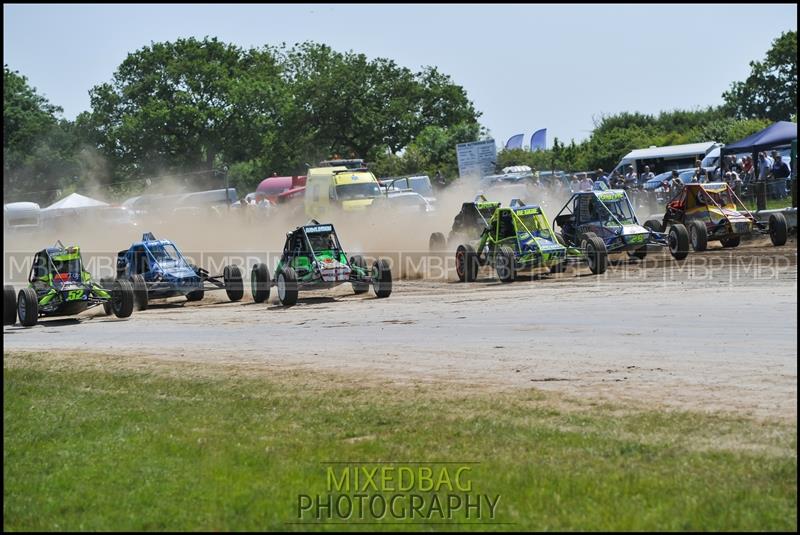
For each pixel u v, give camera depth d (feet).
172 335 195.62
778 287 193.88
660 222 283.79
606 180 424.46
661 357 135.13
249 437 106.63
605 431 98.99
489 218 287.89
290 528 78.89
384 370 141.79
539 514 77.97
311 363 151.74
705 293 194.39
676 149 521.65
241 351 168.76
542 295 213.25
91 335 204.85
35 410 128.98
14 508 88.38
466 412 111.75
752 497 77.41
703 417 101.55
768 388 112.37
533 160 651.25
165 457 101.24
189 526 80.12
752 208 332.19
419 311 203.72
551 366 135.44
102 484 93.66
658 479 82.89
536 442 97.09
